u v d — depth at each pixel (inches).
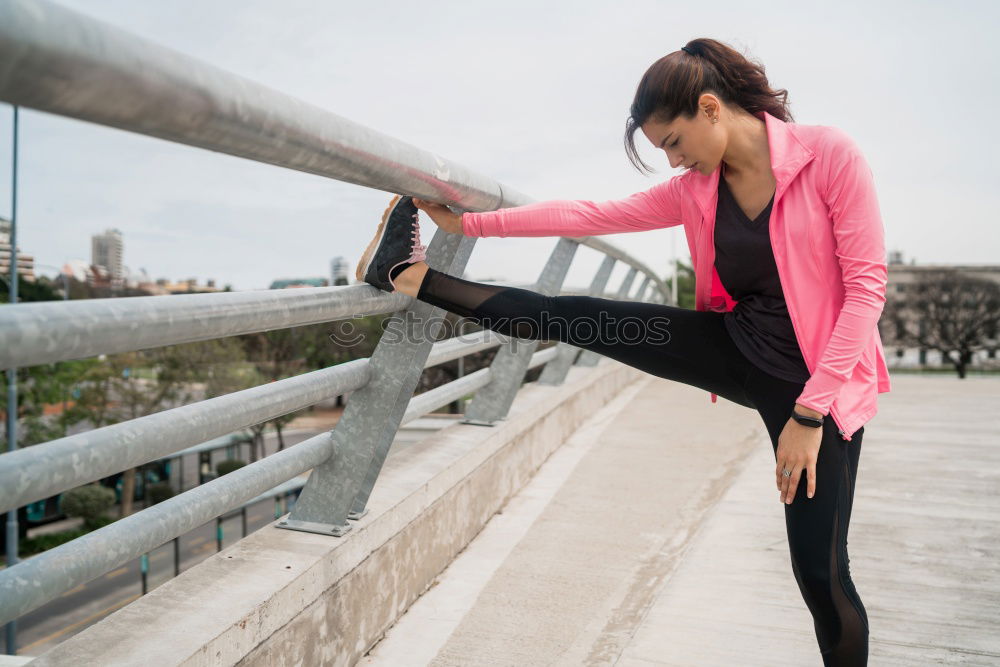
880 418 197.2
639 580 89.9
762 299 58.5
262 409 54.4
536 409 137.3
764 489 125.2
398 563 77.8
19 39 23.4
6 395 1654.8
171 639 46.5
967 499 122.3
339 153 45.8
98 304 36.7
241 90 35.5
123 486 1664.6
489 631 75.9
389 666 68.4
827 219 53.2
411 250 66.9
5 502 33.8
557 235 69.3
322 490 69.3
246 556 61.4
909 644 73.5
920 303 2694.4
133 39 28.5
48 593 38.3
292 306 53.9
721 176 57.3
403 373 68.2
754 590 85.7
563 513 114.8
